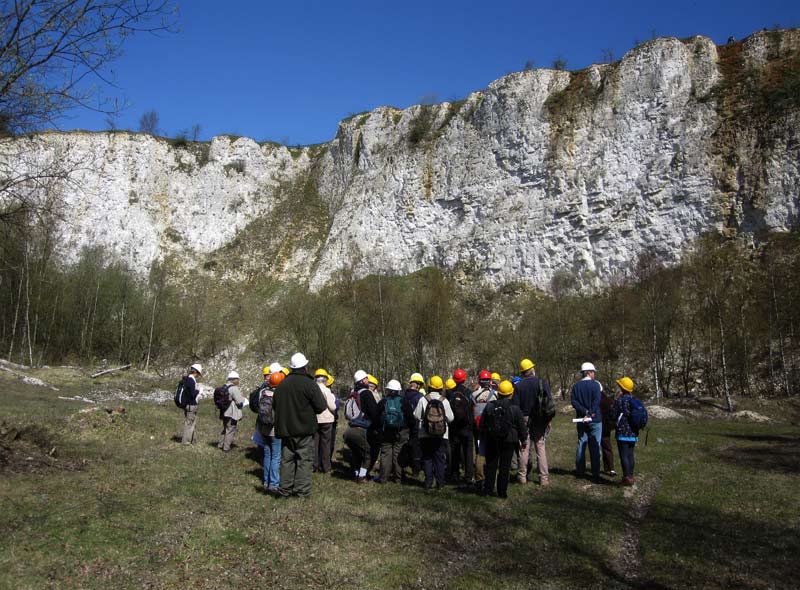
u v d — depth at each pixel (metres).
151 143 63.53
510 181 49.50
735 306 35.34
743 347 34.06
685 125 42.97
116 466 10.42
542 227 46.81
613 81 46.75
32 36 8.88
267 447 9.85
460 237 50.97
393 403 10.70
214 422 19.42
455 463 11.73
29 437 11.30
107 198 59.16
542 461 10.86
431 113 57.19
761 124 40.34
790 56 41.81
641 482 11.64
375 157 58.75
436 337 40.06
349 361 41.28
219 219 63.25
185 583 5.62
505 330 41.88
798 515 9.08
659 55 45.16
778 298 34.47
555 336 38.84
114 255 55.50
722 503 9.84
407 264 53.09
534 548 7.24
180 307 53.06
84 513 7.33
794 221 37.62
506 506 9.24
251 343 50.53
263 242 61.94
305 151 68.69
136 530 6.95
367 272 53.72
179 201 63.06
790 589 6.04
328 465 11.46
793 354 33.56
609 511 9.12
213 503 8.54
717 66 44.16
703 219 40.75
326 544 6.96
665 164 43.03
